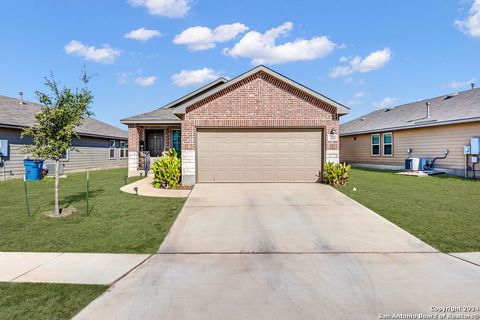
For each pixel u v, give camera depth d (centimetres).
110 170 2436
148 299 364
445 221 705
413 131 1923
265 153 1291
